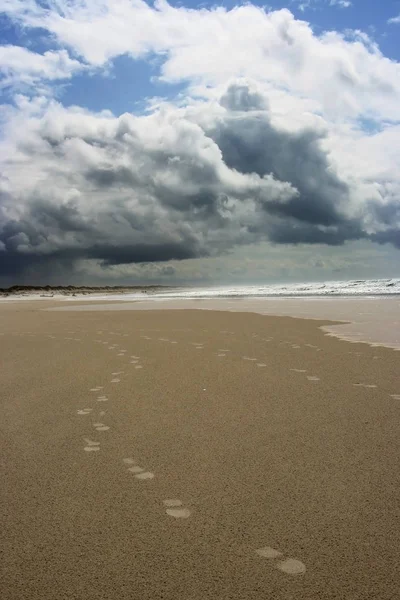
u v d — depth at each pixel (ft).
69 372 26.35
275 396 20.63
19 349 36.04
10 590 7.93
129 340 40.32
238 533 9.58
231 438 15.35
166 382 23.59
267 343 37.11
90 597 7.74
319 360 29.12
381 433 15.62
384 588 7.88
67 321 63.41
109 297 185.26
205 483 11.94
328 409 18.51
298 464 13.12
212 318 61.82
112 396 20.94
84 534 9.61
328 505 10.70
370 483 11.83
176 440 15.21
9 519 10.24
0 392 21.93
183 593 7.80
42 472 12.75
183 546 9.13
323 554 8.83
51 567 8.54
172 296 166.61
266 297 131.75
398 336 39.47
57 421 17.33
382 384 22.47
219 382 23.45
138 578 8.20
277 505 10.74
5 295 293.23
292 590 7.85
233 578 8.17
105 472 12.70
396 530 9.62
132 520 10.14
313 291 153.48
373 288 149.28
